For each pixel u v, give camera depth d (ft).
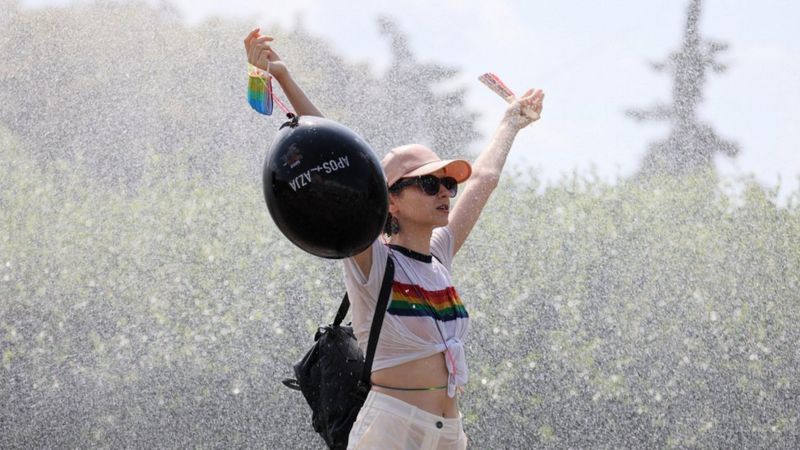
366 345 37.70
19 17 103.30
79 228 75.72
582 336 69.67
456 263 72.79
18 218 76.23
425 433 37.32
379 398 37.65
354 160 34.53
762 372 69.15
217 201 77.36
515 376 68.18
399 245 38.99
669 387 68.69
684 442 67.67
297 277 71.97
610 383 68.28
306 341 69.87
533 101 45.50
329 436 38.70
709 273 73.15
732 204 77.51
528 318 70.13
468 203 42.83
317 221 34.27
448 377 38.01
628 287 72.54
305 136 34.78
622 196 78.02
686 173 85.15
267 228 75.25
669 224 75.61
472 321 69.51
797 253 73.77
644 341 70.03
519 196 77.20
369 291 37.32
